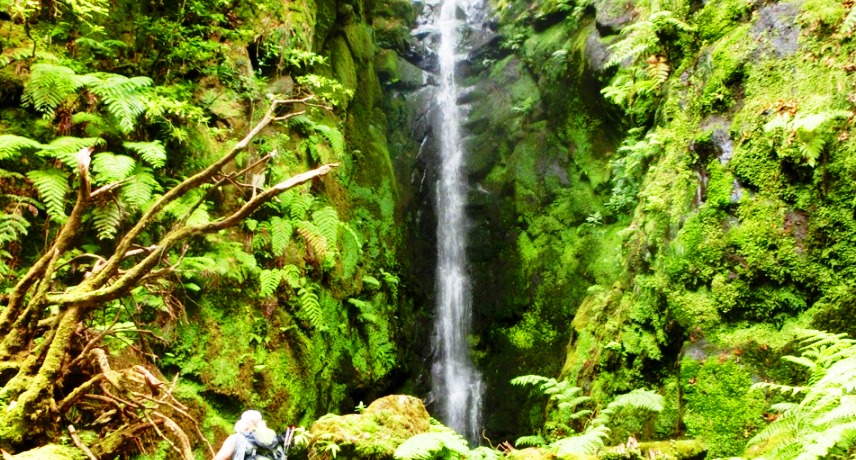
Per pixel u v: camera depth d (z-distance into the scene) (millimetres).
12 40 5715
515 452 4398
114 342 5219
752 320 5230
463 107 12055
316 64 9508
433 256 11141
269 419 6652
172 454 5367
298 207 7211
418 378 10070
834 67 5172
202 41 7074
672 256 5938
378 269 9516
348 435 4012
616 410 5906
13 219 5066
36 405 3463
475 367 10047
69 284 5422
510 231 10508
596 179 9664
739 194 5590
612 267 8883
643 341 6020
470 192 11125
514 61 11805
